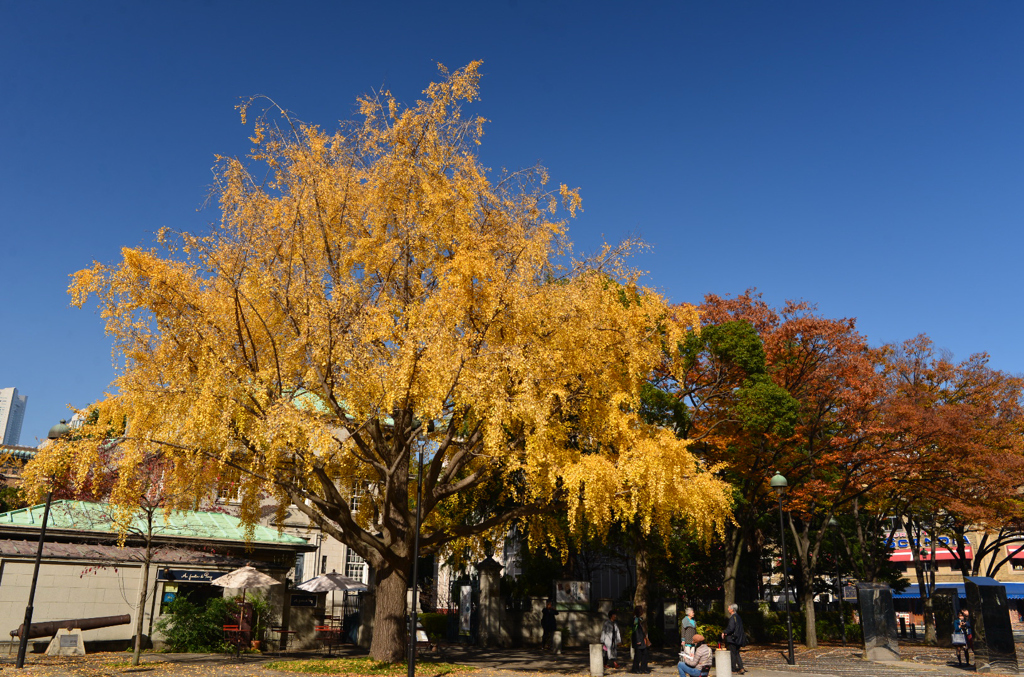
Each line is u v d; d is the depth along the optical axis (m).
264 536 26.80
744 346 26.17
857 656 24.88
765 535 39.94
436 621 32.19
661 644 27.62
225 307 15.36
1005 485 27.62
